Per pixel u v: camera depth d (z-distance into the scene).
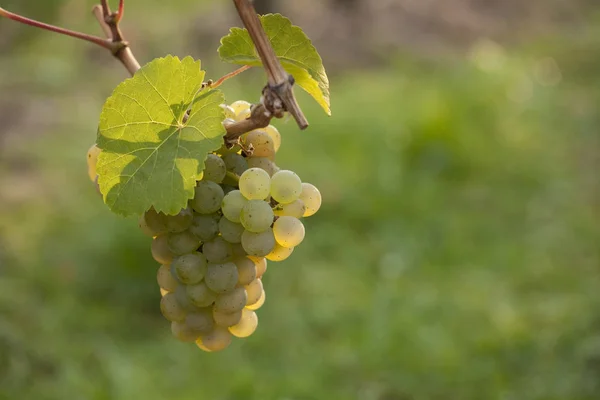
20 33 9.13
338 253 5.75
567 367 4.38
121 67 9.13
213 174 1.14
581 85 9.13
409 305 5.06
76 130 7.29
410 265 5.61
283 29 1.15
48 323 4.54
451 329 4.86
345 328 4.86
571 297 5.14
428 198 6.46
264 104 0.97
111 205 1.02
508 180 6.93
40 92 8.10
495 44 10.92
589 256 5.73
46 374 4.20
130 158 1.02
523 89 8.73
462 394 4.29
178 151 1.02
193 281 1.20
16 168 6.58
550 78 9.36
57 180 6.36
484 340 4.66
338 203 6.30
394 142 7.20
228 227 1.16
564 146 7.54
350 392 4.29
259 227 1.12
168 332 4.82
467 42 10.91
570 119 8.07
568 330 4.67
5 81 8.27
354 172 6.72
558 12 12.20
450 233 6.03
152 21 10.38
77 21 9.94
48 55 9.04
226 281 1.19
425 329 4.77
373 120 7.56
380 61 9.95
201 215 1.18
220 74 8.74
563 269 5.56
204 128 1.01
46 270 5.10
